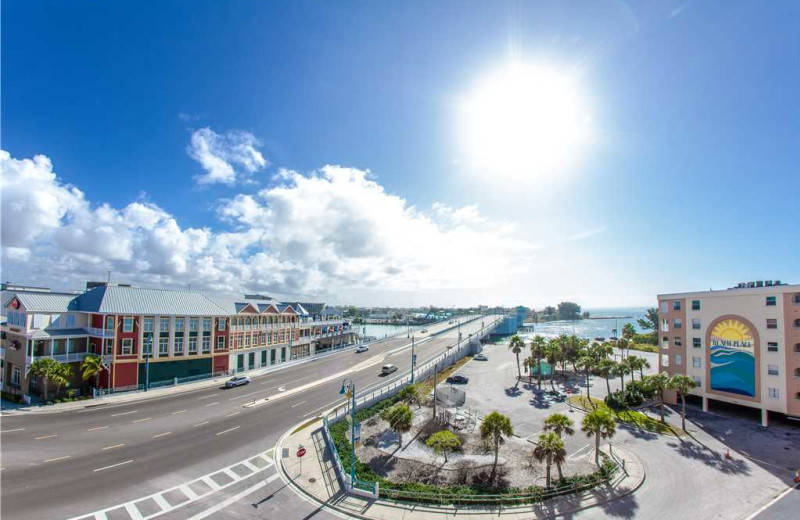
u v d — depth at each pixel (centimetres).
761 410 5056
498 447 3841
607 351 7956
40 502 2692
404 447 4053
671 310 6162
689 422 5097
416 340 12794
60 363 5312
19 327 5559
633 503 3042
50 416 4616
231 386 6334
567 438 4466
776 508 2994
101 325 5784
